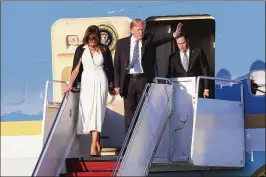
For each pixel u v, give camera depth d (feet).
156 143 89.66
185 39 95.91
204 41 102.42
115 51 94.53
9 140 102.06
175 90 93.35
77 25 101.86
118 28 101.24
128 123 93.86
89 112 90.84
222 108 93.35
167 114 92.12
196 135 90.43
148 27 102.27
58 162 89.25
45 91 94.63
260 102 98.48
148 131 87.97
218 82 99.14
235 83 98.73
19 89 102.01
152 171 99.96
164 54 103.40
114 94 94.63
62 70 102.01
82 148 96.68
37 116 101.76
